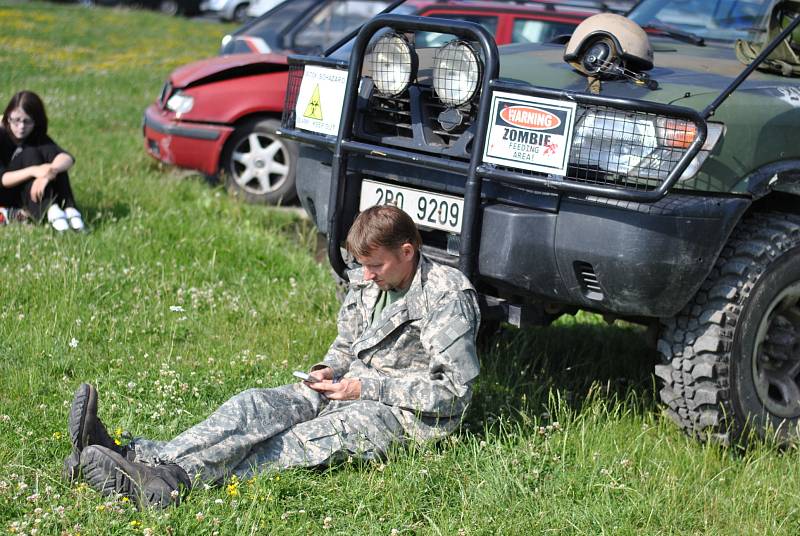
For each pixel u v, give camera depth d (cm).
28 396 461
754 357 449
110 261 672
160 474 361
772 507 400
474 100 429
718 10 600
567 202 408
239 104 899
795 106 455
